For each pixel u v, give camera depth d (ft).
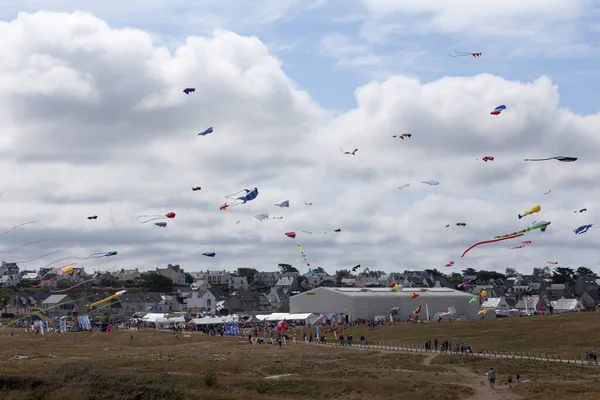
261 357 435.12
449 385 312.91
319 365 389.80
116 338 615.16
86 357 438.40
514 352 440.86
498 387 313.53
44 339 607.37
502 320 620.90
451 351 454.81
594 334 489.26
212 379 315.37
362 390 306.96
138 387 301.22
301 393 307.78
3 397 296.92
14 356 443.32
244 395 293.64
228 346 525.34
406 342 526.57
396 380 323.98
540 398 285.64
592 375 339.36
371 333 606.55
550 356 415.64
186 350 495.00
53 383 312.50
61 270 448.24
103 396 296.10
